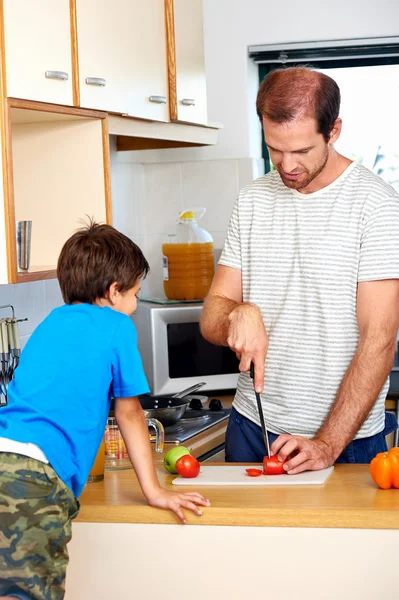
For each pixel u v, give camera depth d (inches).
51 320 67.4
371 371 72.1
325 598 61.6
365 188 74.2
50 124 96.1
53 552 62.0
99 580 65.5
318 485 67.6
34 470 61.0
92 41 91.4
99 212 95.3
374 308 72.9
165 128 111.0
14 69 79.0
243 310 72.5
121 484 71.8
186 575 63.9
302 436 76.5
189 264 132.1
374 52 144.6
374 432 77.6
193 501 63.2
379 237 72.7
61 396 63.7
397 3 140.5
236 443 81.2
